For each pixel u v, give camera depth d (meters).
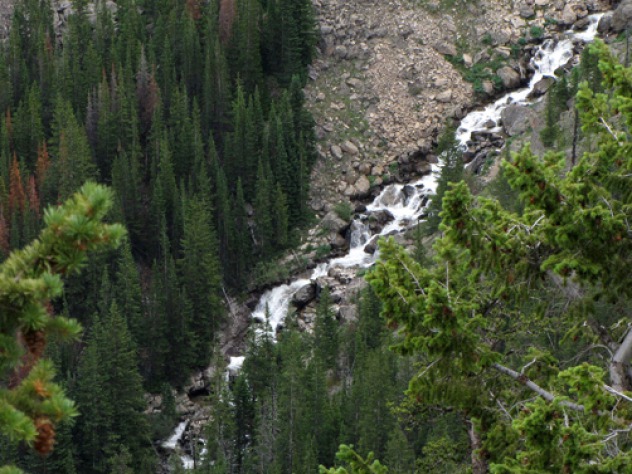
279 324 137.62
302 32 163.50
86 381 114.44
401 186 151.88
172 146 153.12
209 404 128.62
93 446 115.00
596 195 27.72
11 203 147.50
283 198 143.88
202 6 174.12
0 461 107.12
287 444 104.12
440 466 35.53
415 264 28.16
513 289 28.36
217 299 135.00
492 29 164.62
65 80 162.62
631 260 27.39
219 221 144.50
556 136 131.50
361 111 159.38
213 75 159.75
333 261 143.38
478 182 141.00
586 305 28.02
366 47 165.62
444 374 27.28
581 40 161.00
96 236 14.68
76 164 146.62
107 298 132.12
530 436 23.47
